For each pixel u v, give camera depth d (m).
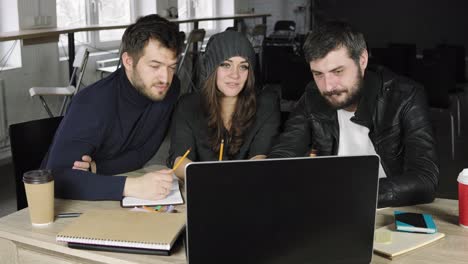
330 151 2.09
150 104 2.10
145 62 1.92
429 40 9.60
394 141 2.02
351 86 1.81
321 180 1.27
